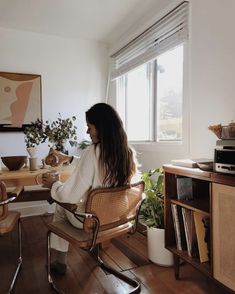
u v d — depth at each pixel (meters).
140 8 2.57
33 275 1.83
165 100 2.59
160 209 2.01
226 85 1.77
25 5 2.51
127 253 2.16
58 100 3.31
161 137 2.67
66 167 2.27
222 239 1.36
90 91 3.46
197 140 2.03
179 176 1.74
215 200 1.39
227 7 1.74
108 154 1.41
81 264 1.98
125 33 3.09
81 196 1.43
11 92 3.08
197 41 2.01
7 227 1.58
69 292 1.62
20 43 3.11
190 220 1.63
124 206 1.47
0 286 1.71
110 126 1.43
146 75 2.88
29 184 1.99
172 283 1.71
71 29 3.07
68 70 3.35
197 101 2.02
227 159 1.32
